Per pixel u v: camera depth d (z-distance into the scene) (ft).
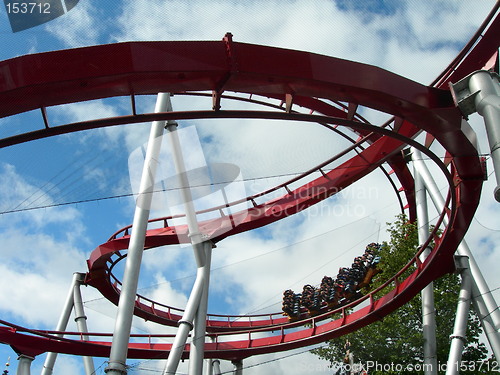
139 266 51.03
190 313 57.82
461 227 53.11
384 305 62.08
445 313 63.72
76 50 30.35
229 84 33.09
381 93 35.60
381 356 60.29
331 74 34.22
